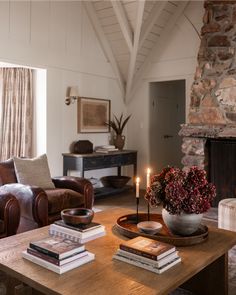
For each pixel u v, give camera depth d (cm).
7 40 429
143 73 606
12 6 433
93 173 573
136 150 620
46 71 483
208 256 183
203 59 476
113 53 584
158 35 575
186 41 551
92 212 216
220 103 458
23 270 161
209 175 472
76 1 522
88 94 552
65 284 147
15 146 489
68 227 205
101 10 527
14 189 323
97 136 575
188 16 546
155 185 212
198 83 480
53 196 328
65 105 514
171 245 182
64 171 512
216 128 450
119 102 620
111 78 598
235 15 446
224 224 329
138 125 624
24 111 491
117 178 570
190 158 481
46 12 477
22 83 488
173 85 691
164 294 145
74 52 523
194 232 215
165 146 669
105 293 140
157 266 161
